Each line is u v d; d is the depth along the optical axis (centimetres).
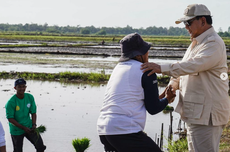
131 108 319
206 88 371
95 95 1595
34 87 1817
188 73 356
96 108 1291
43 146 671
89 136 919
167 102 343
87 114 1183
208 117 372
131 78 324
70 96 1547
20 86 645
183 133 919
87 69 2752
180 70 353
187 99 382
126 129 315
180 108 399
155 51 5222
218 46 362
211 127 376
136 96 322
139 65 331
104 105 333
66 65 3031
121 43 345
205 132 378
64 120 1084
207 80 371
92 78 2148
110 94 329
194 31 381
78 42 8188
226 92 380
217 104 371
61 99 1463
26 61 3294
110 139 321
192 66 354
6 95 1526
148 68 328
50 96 1534
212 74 370
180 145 723
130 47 339
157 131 958
